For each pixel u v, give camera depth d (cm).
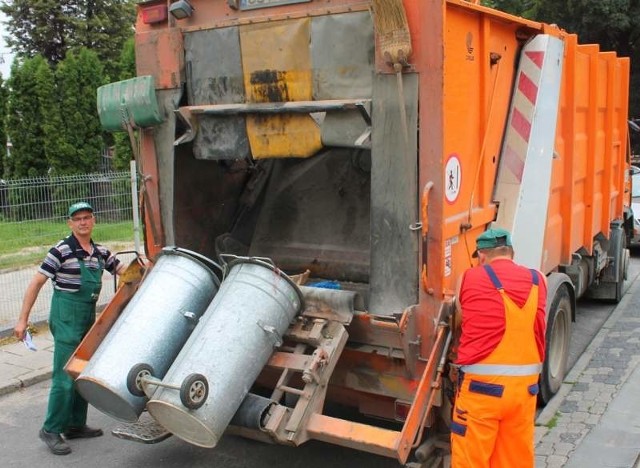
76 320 471
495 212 437
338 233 500
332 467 448
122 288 449
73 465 461
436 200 357
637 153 2294
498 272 351
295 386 397
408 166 359
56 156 1677
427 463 384
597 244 730
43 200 958
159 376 364
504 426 350
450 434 384
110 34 2891
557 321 538
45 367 640
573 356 639
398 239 368
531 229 475
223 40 421
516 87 467
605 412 498
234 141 425
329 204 510
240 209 534
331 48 380
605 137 704
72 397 478
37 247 961
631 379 562
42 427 496
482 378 341
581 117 614
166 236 463
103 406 373
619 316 765
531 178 466
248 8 411
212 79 430
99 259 487
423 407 344
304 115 396
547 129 484
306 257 501
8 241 945
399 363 377
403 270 369
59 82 1694
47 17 2833
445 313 360
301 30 389
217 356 336
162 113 446
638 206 1129
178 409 323
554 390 530
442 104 350
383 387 385
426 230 359
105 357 364
